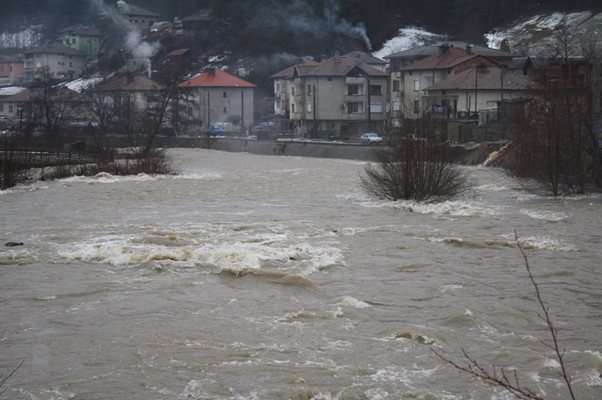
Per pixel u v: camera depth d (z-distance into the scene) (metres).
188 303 19.38
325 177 52.69
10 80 158.38
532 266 23.33
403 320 17.92
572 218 32.06
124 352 15.86
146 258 23.81
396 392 13.79
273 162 69.12
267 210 35.66
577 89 42.16
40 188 46.78
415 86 88.81
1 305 19.25
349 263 23.83
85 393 13.93
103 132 82.81
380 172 47.69
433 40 123.25
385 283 21.41
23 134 78.38
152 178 53.38
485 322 17.72
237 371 14.79
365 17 130.50
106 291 20.53
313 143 78.06
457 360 15.36
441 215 33.25
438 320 17.95
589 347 16.11
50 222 32.12
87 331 17.20
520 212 33.84
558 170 38.94
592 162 40.88
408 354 15.68
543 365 15.08
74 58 155.75
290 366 15.01
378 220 32.00
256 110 117.56
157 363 15.25
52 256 24.61
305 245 26.06
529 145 42.25
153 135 78.12
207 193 43.56
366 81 95.69
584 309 18.84
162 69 126.44
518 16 124.38
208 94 109.25
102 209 36.56
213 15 146.25
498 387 14.05
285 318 18.06
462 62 84.19
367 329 17.27
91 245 26.17
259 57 128.00
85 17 178.75
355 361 15.27
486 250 25.75
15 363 15.38
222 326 17.48
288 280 21.41
